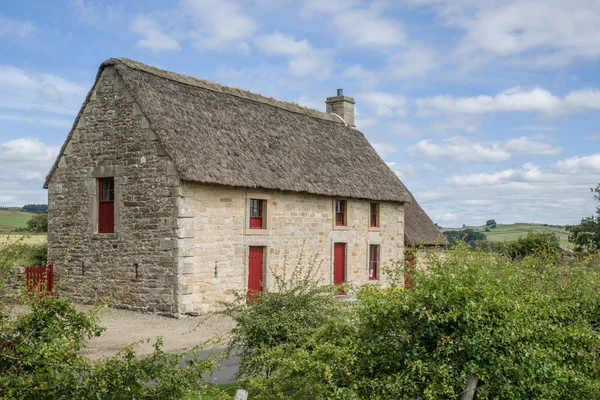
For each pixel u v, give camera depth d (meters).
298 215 20.27
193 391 5.84
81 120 18.52
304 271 20.39
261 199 18.94
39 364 5.41
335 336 6.70
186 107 18.56
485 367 5.99
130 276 17.20
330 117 26.78
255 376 7.71
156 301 16.66
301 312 8.65
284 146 21.11
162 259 16.61
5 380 5.03
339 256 22.36
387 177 25.36
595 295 8.49
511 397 6.05
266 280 18.94
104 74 18.19
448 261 6.86
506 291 6.64
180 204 16.41
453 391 5.81
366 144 27.05
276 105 23.41
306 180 20.19
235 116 20.34
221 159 17.62
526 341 6.33
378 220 24.30
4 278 5.91
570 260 10.45
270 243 19.14
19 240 6.36
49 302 5.79
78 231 18.42
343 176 22.47
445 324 6.05
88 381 5.35
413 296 6.12
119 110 17.72
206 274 17.06
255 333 8.57
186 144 17.05
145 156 17.06
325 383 6.11
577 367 7.07
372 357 6.12
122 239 17.42
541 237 20.36
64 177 18.83
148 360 5.67
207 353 11.94
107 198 18.19
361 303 6.41
